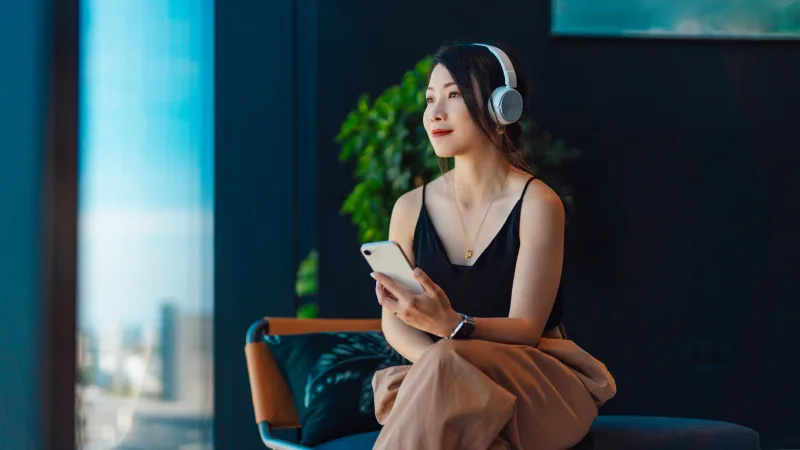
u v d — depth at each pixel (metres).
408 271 1.55
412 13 3.72
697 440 1.76
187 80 3.50
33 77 3.20
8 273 3.12
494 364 1.51
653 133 3.77
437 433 1.43
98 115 3.32
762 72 3.79
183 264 3.45
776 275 3.78
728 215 3.78
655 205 3.77
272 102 3.62
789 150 3.79
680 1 3.74
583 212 3.75
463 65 1.77
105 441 3.24
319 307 3.66
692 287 3.76
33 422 3.12
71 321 3.19
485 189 1.83
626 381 3.73
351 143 3.35
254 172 3.59
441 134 1.80
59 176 3.22
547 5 3.75
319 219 3.67
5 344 3.10
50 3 3.24
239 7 3.61
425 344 1.75
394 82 3.71
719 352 3.76
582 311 3.74
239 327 3.53
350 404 2.19
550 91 3.75
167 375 3.38
